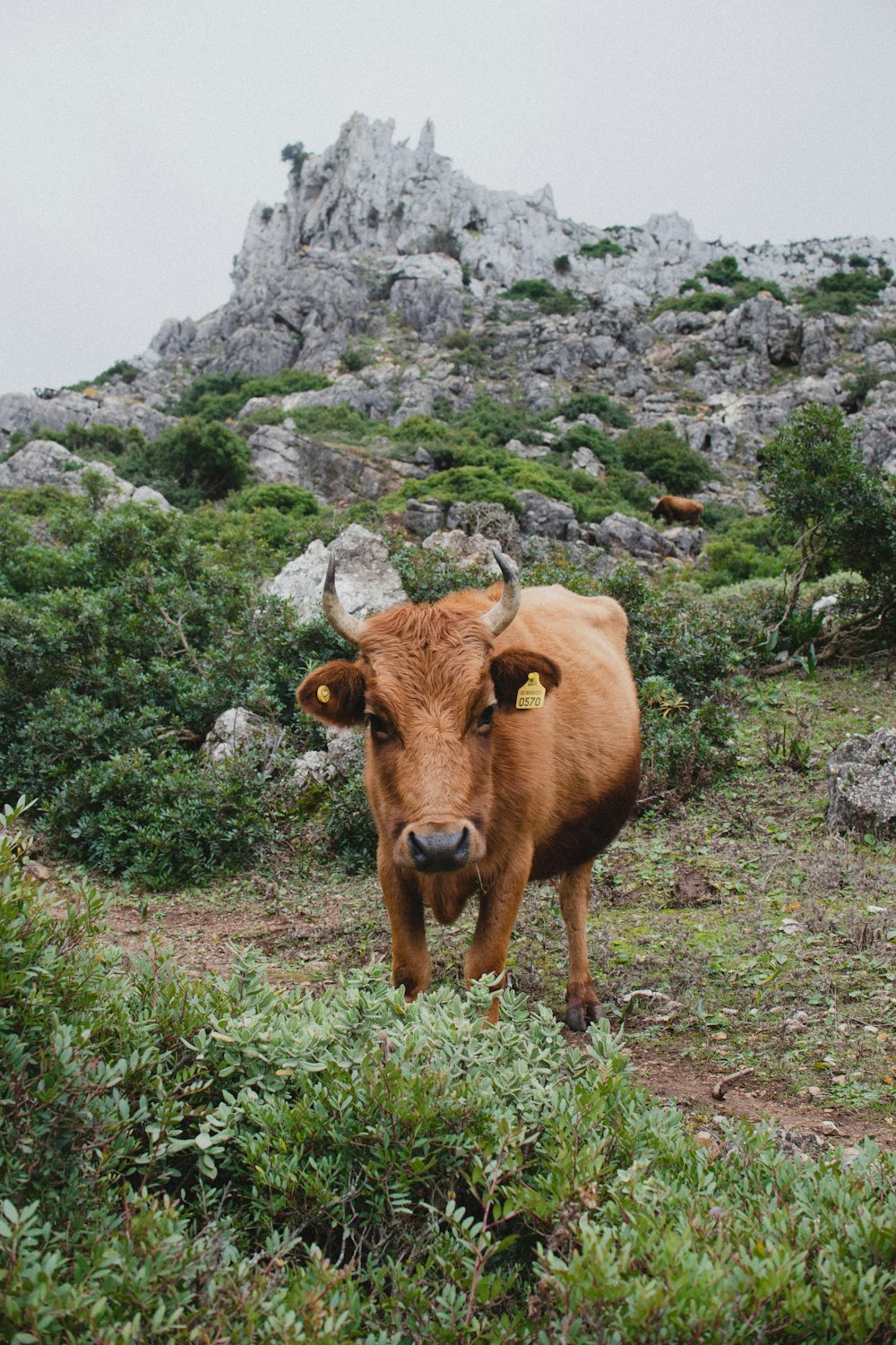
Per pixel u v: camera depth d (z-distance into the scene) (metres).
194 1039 3.28
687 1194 2.78
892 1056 4.69
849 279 110.25
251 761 8.77
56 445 44.81
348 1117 3.01
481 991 3.74
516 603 4.59
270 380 87.56
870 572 13.55
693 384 83.81
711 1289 2.29
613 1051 3.54
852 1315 2.29
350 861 8.09
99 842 8.18
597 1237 2.41
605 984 5.72
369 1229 2.92
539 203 130.50
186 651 10.60
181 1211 2.91
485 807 4.46
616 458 64.44
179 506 45.94
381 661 4.47
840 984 5.43
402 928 4.74
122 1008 3.21
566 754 5.41
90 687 9.89
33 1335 2.05
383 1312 2.54
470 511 31.70
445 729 4.27
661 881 7.30
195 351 109.88
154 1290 2.32
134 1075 3.05
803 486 13.02
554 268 121.44
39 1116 2.67
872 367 77.44
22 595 12.48
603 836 5.96
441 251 119.06
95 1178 2.74
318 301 104.44
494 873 4.80
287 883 7.88
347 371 93.44
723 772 9.37
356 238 121.25
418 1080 3.02
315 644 10.38
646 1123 3.19
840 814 7.88
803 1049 4.81
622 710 6.10
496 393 85.50
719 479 64.50
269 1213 2.85
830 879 6.81
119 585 11.23
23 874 3.24
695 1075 4.64
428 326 100.12
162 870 7.96
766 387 82.75
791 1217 2.64
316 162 126.44
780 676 13.05
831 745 10.12
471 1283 2.52
